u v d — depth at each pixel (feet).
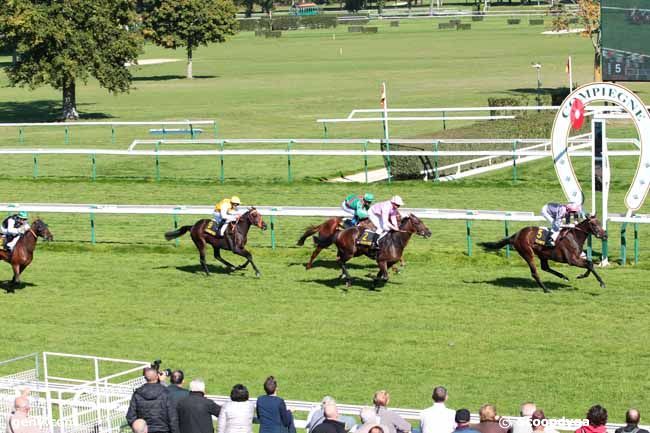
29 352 48.39
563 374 42.91
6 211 75.46
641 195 60.75
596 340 46.80
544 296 53.98
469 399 40.65
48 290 58.80
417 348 46.83
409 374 43.70
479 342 47.24
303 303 54.34
